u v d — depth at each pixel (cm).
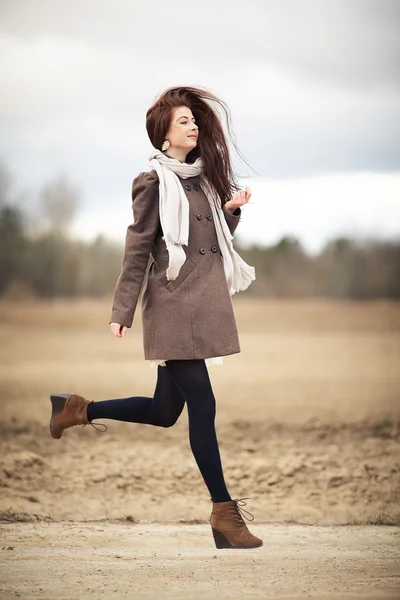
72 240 12394
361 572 786
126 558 838
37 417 1858
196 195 834
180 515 1105
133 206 822
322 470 1367
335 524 1055
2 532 955
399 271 13362
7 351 4097
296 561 833
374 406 2142
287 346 4722
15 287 12081
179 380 812
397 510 1127
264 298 13425
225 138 852
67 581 740
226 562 827
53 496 1180
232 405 2153
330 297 13362
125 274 810
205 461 800
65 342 4916
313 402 2236
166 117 837
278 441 1616
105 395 2339
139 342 4956
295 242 14312
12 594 693
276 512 1133
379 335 5888
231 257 844
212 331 808
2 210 12175
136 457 1440
